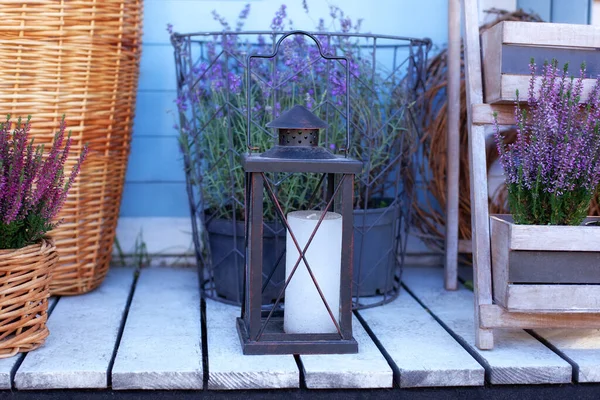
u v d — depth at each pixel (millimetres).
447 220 2424
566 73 1857
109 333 1913
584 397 1710
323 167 1674
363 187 2312
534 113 1796
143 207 2678
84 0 2076
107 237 2350
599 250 1736
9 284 1668
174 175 2668
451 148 2393
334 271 1814
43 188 1699
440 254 2758
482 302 1816
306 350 1754
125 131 2328
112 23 2145
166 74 2623
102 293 2314
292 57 2164
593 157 1735
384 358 1741
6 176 1686
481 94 1914
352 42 2586
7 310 1679
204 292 2320
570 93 1746
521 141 1780
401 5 2641
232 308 2188
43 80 2061
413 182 2418
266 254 2164
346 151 1761
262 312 1959
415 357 1756
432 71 2604
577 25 1845
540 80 1840
